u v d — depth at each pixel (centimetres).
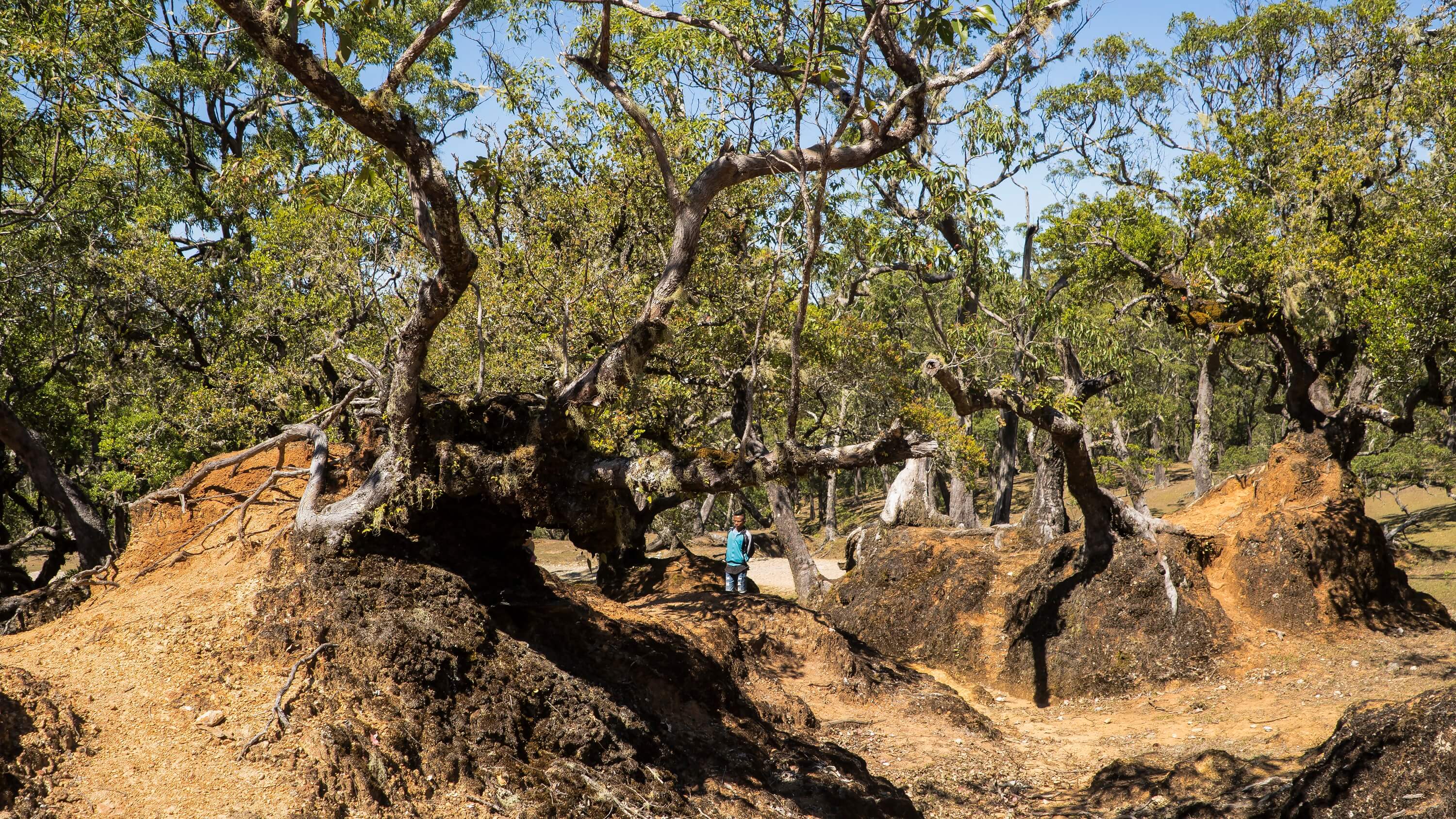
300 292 1794
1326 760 727
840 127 593
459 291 677
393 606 704
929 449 652
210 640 672
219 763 557
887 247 1656
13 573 1509
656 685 848
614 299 1273
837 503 5503
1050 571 1466
